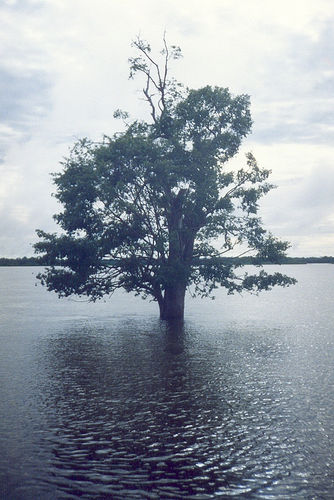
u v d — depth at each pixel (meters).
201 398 23.28
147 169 46.22
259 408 21.67
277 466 15.69
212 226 48.09
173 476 15.02
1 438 18.05
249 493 13.98
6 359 32.91
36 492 13.98
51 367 30.25
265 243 48.34
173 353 34.88
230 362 31.64
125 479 14.82
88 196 46.38
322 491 14.06
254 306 79.25
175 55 50.41
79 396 23.62
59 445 17.36
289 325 51.84
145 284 52.78
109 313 66.19
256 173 47.91
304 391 24.50
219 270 47.34
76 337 43.03
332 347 37.28
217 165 48.59
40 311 69.81
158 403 22.44
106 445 17.41
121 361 32.09
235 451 16.89
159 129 49.66
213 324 52.69
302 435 18.34
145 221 47.94
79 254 46.75
